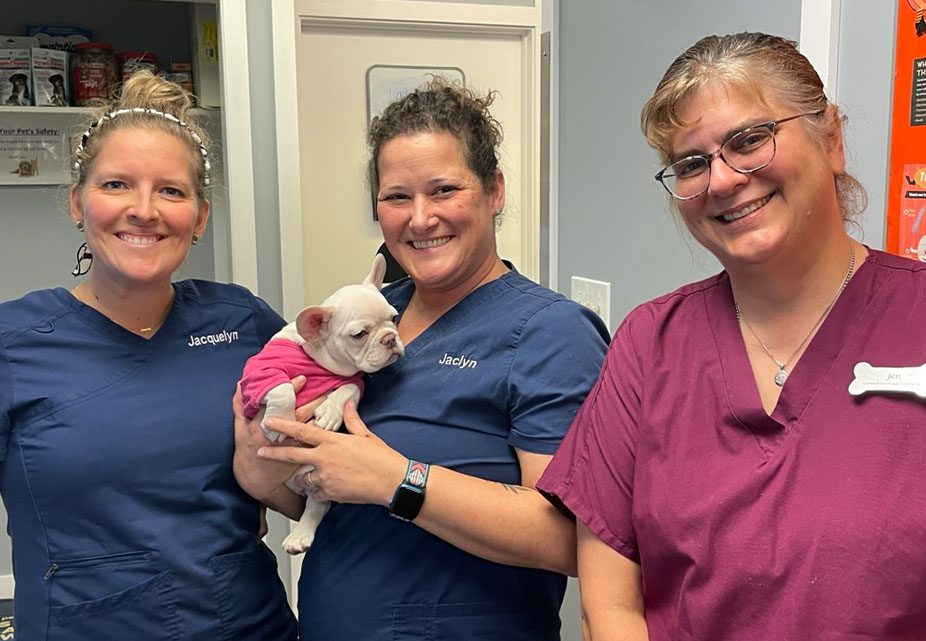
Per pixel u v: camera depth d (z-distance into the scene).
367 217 2.83
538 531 1.04
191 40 2.61
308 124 2.72
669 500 0.87
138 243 1.14
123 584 1.14
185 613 1.17
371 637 1.12
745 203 0.82
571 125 1.84
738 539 0.80
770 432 0.83
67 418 1.14
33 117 2.52
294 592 2.47
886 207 1.04
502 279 1.21
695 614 0.83
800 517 0.77
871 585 0.72
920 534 0.71
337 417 1.14
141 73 1.25
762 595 0.78
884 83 1.03
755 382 0.87
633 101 1.58
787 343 0.87
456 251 1.14
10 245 2.61
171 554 1.16
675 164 0.87
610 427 0.96
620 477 0.95
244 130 2.23
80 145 1.19
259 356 1.17
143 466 1.16
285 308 2.35
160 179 1.15
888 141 1.03
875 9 1.04
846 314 0.82
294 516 1.32
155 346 1.23
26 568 1.15
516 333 1.12
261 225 2.32
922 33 0.98
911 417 0.75
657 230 1.52
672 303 0.99
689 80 0.84
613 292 1.69
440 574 1.11
